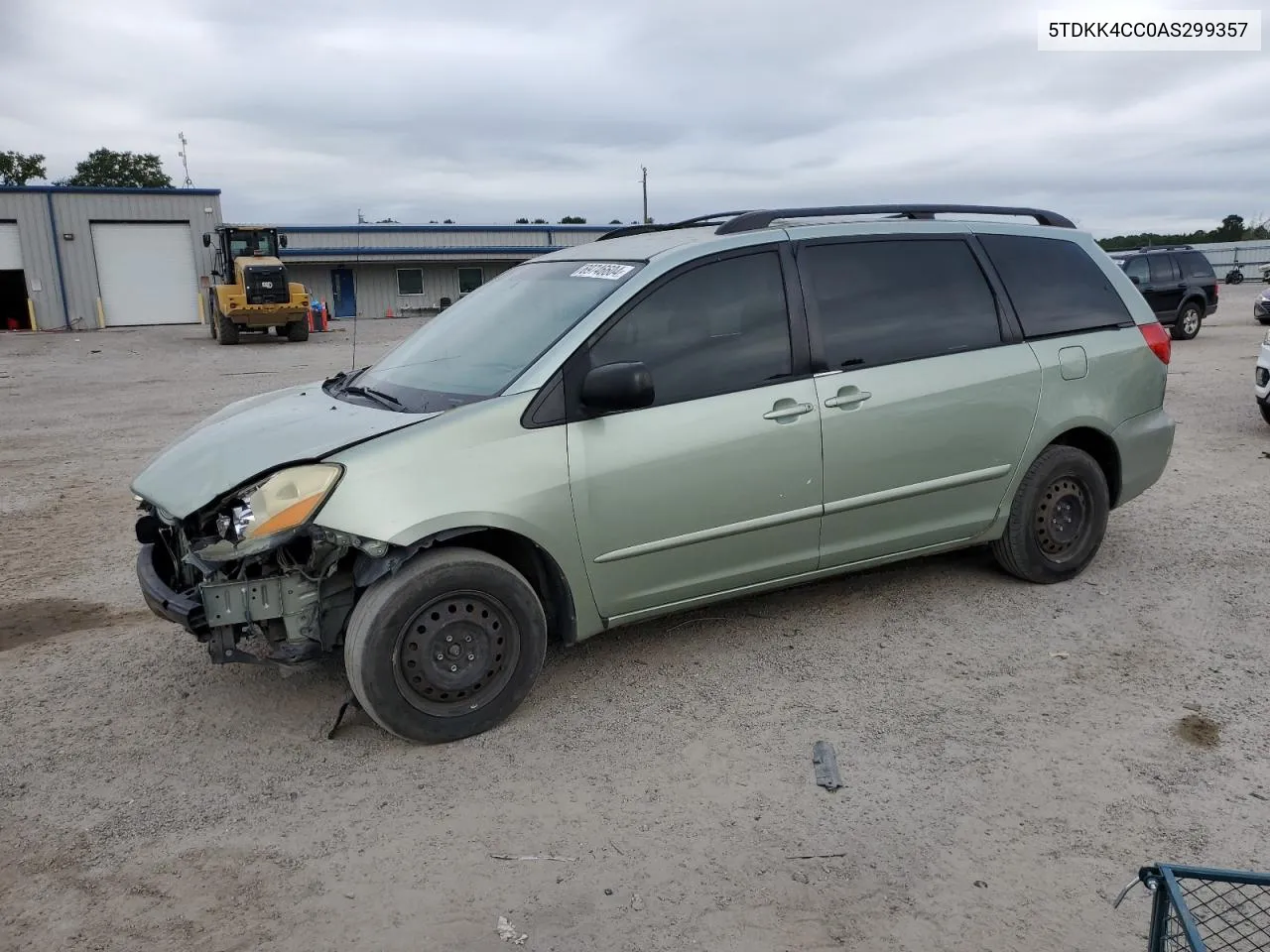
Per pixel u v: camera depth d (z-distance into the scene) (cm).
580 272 438
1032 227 521
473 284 4897
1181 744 359
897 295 461
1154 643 449
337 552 352
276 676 431
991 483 484
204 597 346
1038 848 298
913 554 479
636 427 389
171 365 2094
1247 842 298
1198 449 868
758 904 274
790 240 440
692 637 466
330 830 314
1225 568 546
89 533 695
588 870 291
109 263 3656
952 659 436
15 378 1875
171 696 415
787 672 425
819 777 338
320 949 259
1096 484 518
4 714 401
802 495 427
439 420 364
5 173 6731
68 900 281
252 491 351
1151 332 536
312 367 1991
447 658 364
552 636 414
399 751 366
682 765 351
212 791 339
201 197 3759
